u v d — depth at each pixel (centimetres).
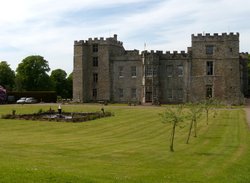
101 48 8544
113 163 2050
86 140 2952
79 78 8594
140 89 8350
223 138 3138
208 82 8000
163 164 2072
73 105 7431
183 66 8119
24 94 9362
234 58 7869
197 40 8056
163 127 3894
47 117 4675
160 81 8225
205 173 1858
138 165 2020
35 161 1981
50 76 12825
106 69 8519
